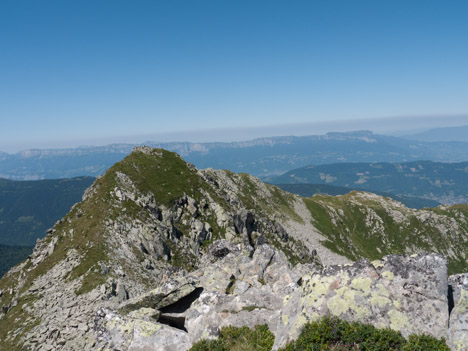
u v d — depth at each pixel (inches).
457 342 422.6
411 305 476.7
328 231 7593.5
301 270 943.0
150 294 775.1
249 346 562.3
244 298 712.4
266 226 4758.9
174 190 3563.0
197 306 715.4
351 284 518.6
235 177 7288.4
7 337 1488.7
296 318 523.8
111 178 3223.4
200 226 3329.2
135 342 628.1
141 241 2498.8
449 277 517.0
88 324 1370.6
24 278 2225.6
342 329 466.3
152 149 4333.2
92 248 2124.8
